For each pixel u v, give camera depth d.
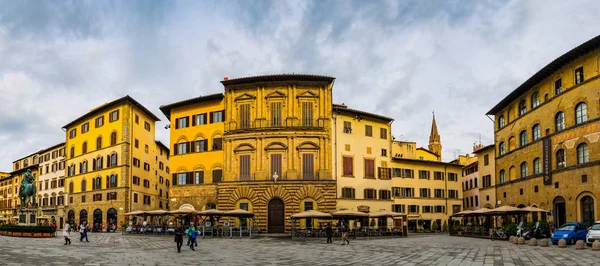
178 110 77.62
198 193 73.00
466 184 109.12
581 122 53.62
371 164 76.69
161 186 106.19
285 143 69.81
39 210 109.06
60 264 28.98
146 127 95.69
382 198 77.31
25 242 47.72
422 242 51.44
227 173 70.75
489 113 81.44
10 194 135.88
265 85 71.69
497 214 61.81
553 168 59.03
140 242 50.03
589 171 51.75
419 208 96.19
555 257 32.97
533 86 65.44
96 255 35.06
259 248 42.50
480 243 49.41
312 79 71.06
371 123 77.94
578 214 53.62
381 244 47.97
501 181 77.94
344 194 72.38
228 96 72.88
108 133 89.44
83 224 50.91
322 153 70.12
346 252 38.59
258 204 68.44
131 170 87.00
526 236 51.75
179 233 38.19
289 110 70.62
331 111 72.00
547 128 61.00
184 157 75.44
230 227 59.12
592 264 28.44
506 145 75.25
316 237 59.25
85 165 94.75
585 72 53.16
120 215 84.06
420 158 115.50
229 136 71.56
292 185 68.38
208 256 35.09
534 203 64.25
